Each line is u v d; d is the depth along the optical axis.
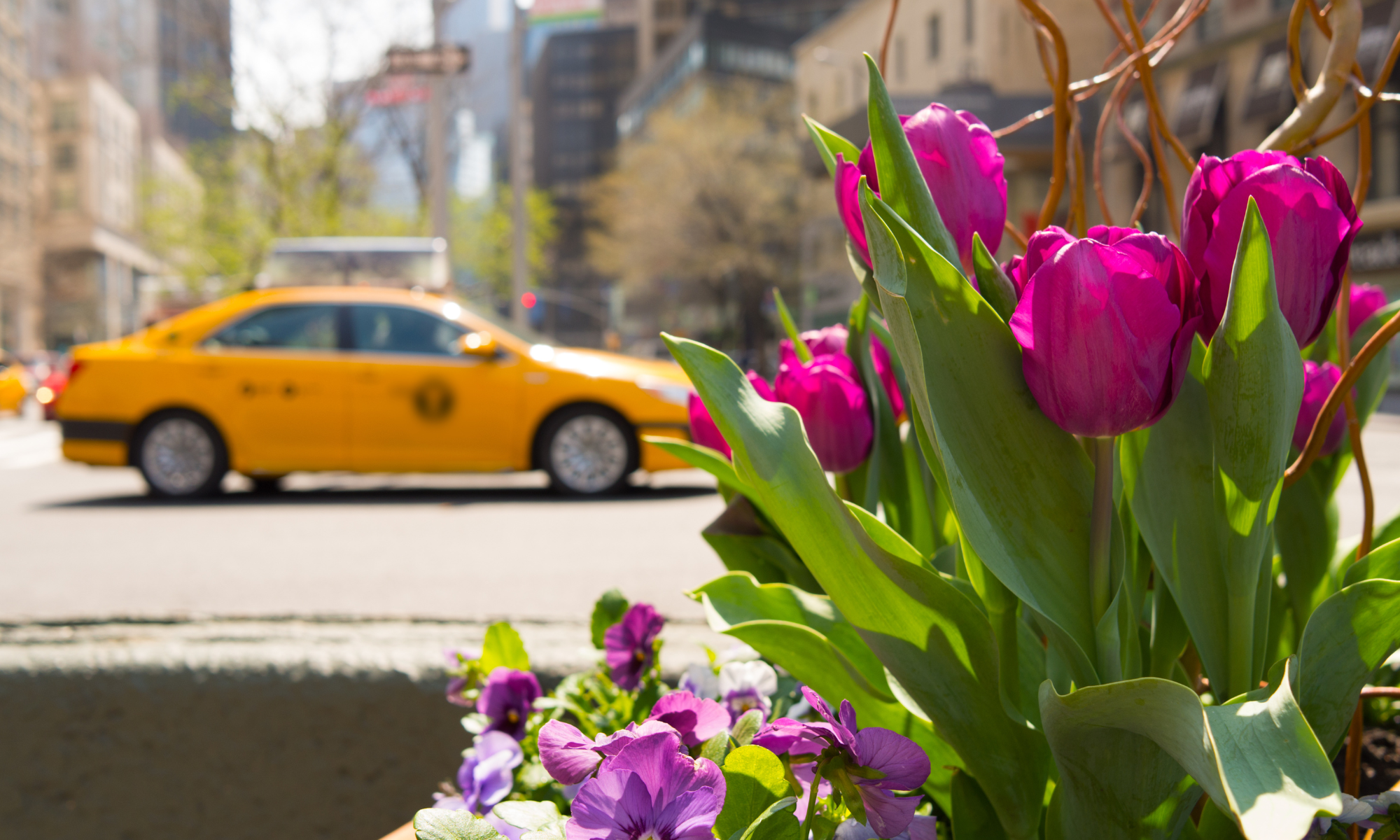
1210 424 0.69
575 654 1.48
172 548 4.91
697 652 1.49
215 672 1.44
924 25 32.03
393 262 12.09
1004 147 1.23
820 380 0.86
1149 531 0.69
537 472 8.95
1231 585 0.65
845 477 0.95
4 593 3.79
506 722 0.99
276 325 7.14
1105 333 0.55
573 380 6.98
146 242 33.00
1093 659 0.62
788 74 65.62
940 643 0.67
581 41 97.00
